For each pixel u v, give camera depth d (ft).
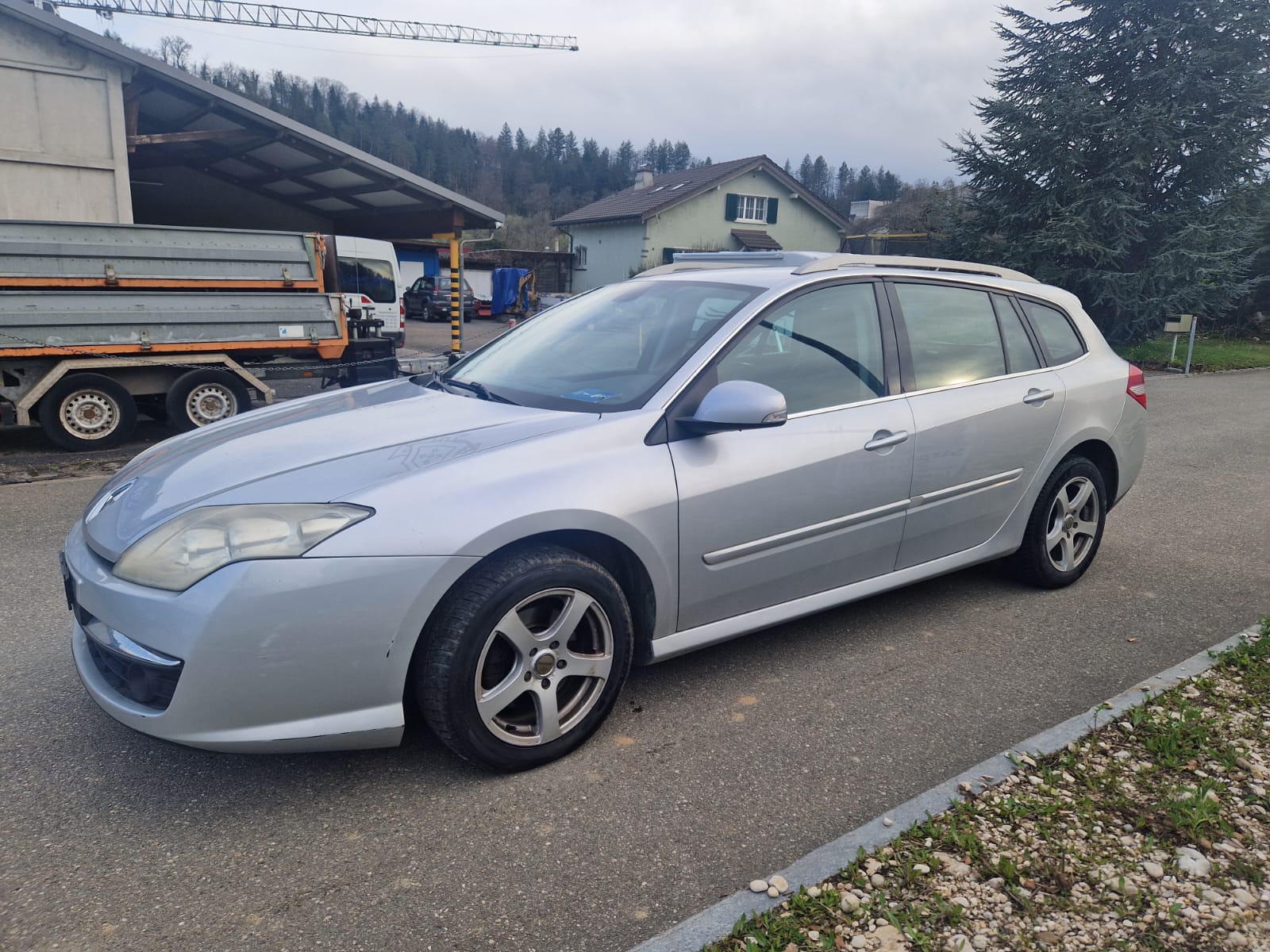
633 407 10.15
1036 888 7.20
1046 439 13.96
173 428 31.65
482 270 127.34
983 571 16.29
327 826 8.39
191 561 8.05
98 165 37.91
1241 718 9.92
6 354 26.76
